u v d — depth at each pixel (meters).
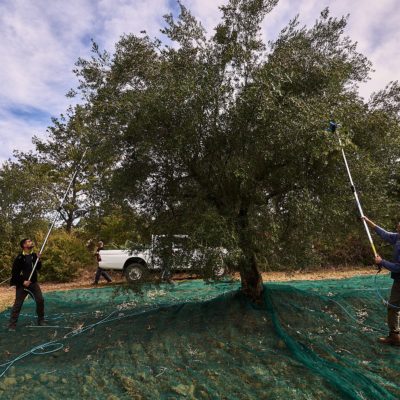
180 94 5.38
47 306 8.88
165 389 4.23
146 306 8.03
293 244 6.25
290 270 6.53
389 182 6.64
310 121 5.18
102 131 6.23
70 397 4.17
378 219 6.56
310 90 6.05
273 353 4.95
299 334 5.45
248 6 6.11
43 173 17.66
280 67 5.61
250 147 5.89
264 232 5.99
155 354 5.09
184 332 5.74
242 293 6.73
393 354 4.84
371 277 10.26
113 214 7.01
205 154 6.22
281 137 5.36
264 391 4.07
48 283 15.09
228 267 5.95
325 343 5.22
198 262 5.58
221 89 5.67
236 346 5.18
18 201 16.22
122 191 6.45
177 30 6.29
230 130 5.98
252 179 5.80
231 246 5.25
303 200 5.62
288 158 5.71
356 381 4.11
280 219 6.23
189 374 4.53
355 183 5.98
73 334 6.39
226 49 5.88
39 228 16.34
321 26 6.40
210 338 5.47
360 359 4.82
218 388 4.19
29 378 4.69
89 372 4.71
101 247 13.94
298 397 3.92
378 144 6.24
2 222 15.94
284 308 6.34
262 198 6.04
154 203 6.66
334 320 6.04
